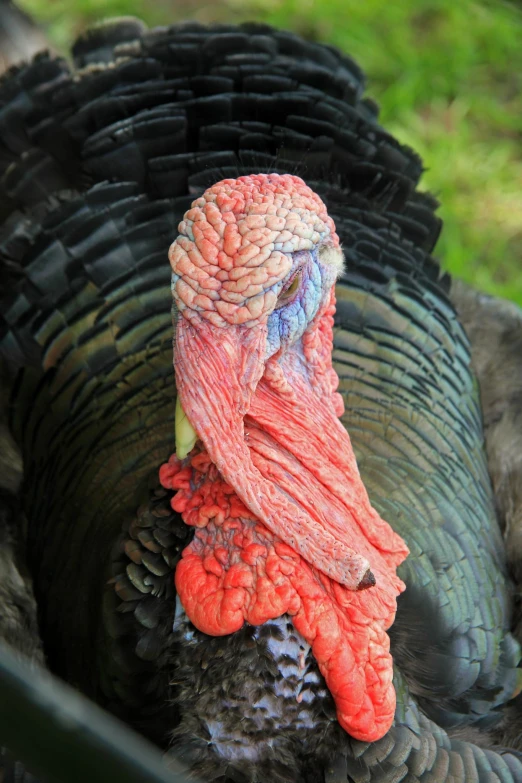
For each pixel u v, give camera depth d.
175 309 3.15
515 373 5.22
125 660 3.59
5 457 4.71
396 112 7.93
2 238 4.98
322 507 3.41
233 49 5.41
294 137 4.89
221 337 3.09
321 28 8.31
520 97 8.17
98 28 5.78
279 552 3.28
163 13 8.30
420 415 4.36
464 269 7.10
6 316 4.79
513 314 5.43
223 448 3.16
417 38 8.38
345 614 3.33
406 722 3.56
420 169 5.47
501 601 4.30
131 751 1.99
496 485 4.92
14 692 1.98
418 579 3.81
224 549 3.36
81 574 3.97
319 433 3.48
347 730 3.35
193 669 3.40
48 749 1.98
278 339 3.26
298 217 3.07
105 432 4.23
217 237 3.04
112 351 4.39
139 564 3.52
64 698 1.99
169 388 4.20
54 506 4.30
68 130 5.11
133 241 4.59
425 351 4.62
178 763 3.42
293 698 3.35
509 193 7.60
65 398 4.45
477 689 4.02
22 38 6.04
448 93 8.14
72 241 4.68
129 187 4.80
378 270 4.62
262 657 3.32
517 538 4.65
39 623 4.30
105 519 3.99
